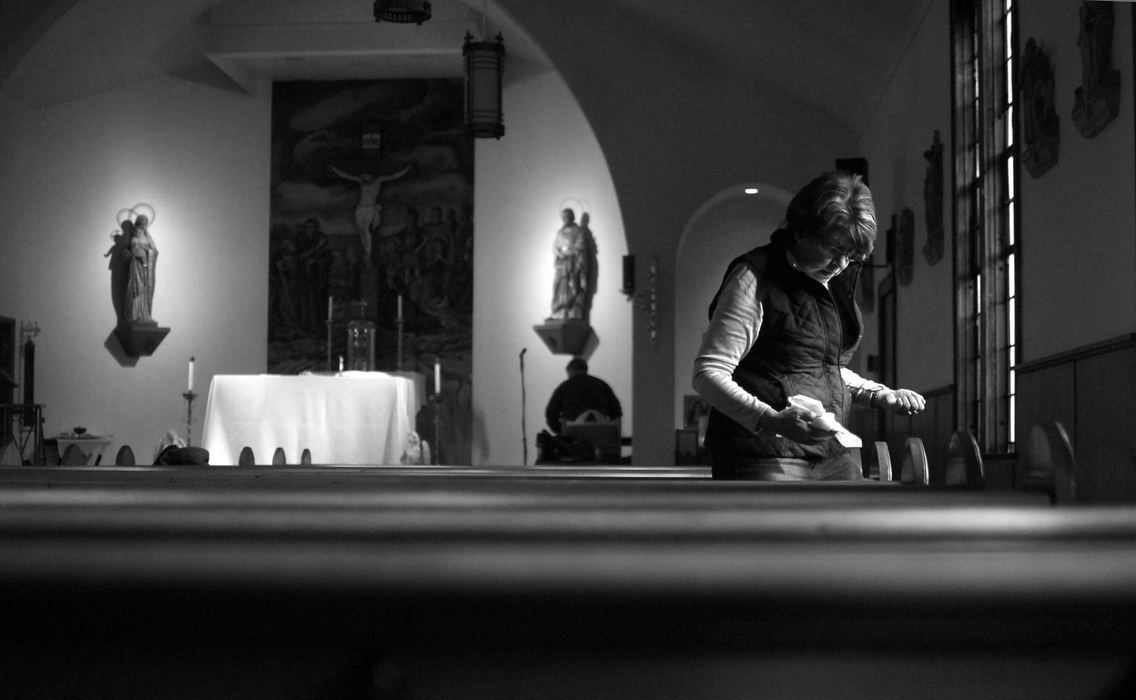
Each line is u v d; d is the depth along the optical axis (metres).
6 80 17.52
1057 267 8.19
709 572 1.19
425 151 20.11
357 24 19.03
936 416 11.76
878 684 1.28
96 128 19.80
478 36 18.91
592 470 5.98
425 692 1.27
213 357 20.08
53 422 19.30
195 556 1.21
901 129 13.73
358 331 17.83
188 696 1.28
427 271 19.94
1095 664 1.29
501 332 19.59
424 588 1.19
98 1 17.28
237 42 19.14
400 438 13.68
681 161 17.34
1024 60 8.55
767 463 4.38
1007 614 1.22
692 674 1.27
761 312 4.36
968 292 10.91
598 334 18.92
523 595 1.19
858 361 16.41
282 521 1.56
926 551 1.24
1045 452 2.11
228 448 13.66
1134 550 1.23
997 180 10.25
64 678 1.28
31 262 19.05
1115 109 6.96
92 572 1.20
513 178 19.69
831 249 4.23
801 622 1.23
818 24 14.09
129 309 19.66
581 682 1.27
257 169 20.33
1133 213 6.73
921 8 12.20
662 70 17.44
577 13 17.50
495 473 5.53
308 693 1.28
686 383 19.70
